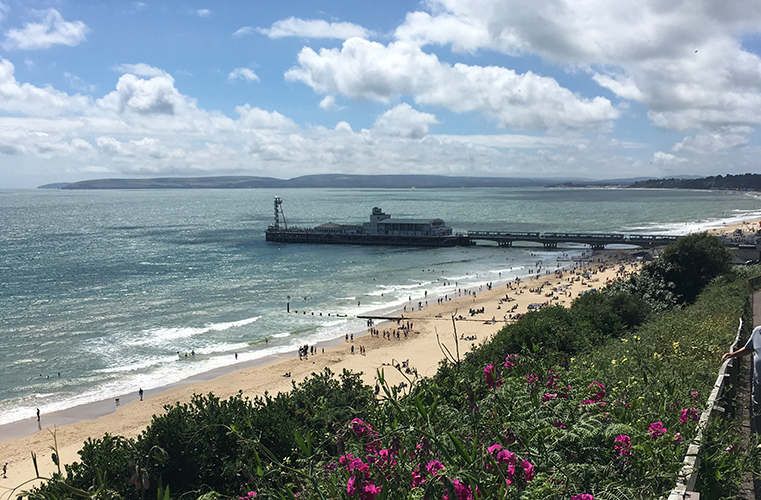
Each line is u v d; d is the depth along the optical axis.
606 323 34.59
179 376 54.72
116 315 78.56
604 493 5.90
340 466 7.13
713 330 19.72
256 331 71.25
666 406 9.46
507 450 6.42
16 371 55.91
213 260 133.38
